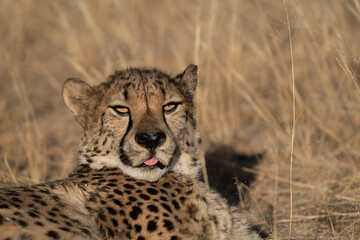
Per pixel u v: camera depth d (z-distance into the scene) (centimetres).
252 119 1332
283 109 1224
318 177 979
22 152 1184
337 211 909
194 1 1742
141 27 1853
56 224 606
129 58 1623
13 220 583
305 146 1085
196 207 713
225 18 1544
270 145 1175
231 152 1149
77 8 1953
